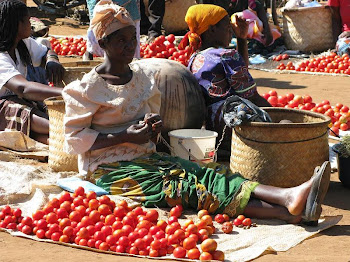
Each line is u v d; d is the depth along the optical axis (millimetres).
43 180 5848
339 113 8219
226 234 4859
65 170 6145
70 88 5473
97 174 5543
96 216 4844
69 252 4480
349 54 13414
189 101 6500
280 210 5078
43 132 6859
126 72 5613
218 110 6656
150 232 4641
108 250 4531
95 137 5469
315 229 4988
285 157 5586
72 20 18562
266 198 5098
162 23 16094
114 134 5438
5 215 5035
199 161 6145
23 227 4832
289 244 4676
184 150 6113
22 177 5820
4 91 6988
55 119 6098
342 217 5258
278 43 15289
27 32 6844
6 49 6793
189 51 7250
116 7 5426
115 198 5301
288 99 8914
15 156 6617
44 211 4984
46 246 4613
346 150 5938
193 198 5223
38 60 7324
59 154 6117
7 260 4258
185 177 5344
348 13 14023
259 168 5641
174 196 5234
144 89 5695
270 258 4426
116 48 5441
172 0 15742
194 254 4352
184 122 6516
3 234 4855
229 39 7109
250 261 4371
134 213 4902
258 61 13672
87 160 5586
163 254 4449
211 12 6879
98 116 5559
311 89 10891
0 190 5543
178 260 4359
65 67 7875
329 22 14383
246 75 6605
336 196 5863
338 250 4590
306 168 5637
